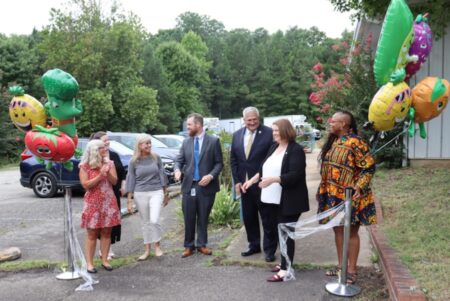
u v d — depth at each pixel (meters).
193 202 5.91
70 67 35.78
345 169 4.36
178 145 17.53
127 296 4.59
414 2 8.19
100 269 5.52
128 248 6.53
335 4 8.85
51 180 11.48
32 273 5.44
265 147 5.63
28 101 5.05
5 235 7.52
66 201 5.40
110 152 5.85
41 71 40.66
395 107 4.10
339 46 14.27
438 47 9.91
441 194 7.15
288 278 4.78
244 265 5.39
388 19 3.94
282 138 4.86
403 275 4.02
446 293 3.65
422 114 4.27
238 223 7.53
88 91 35.06
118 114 38.72
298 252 5.60
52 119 5.10
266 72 72.50
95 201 5.35
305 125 28.91
